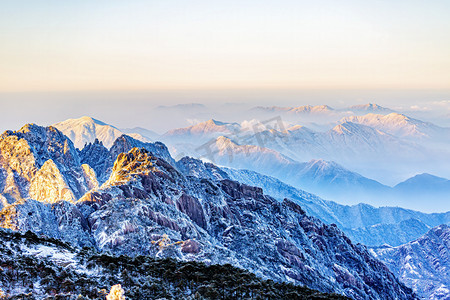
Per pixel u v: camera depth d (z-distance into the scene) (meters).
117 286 48.66
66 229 111.62
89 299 48.00
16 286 47.09
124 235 109.25
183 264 63.34
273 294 59.81
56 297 46.34
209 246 113.69
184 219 128.38
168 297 53.19
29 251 55.81
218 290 57.69
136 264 60.69
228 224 144.38
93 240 110.75
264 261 130.50
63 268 53.03
